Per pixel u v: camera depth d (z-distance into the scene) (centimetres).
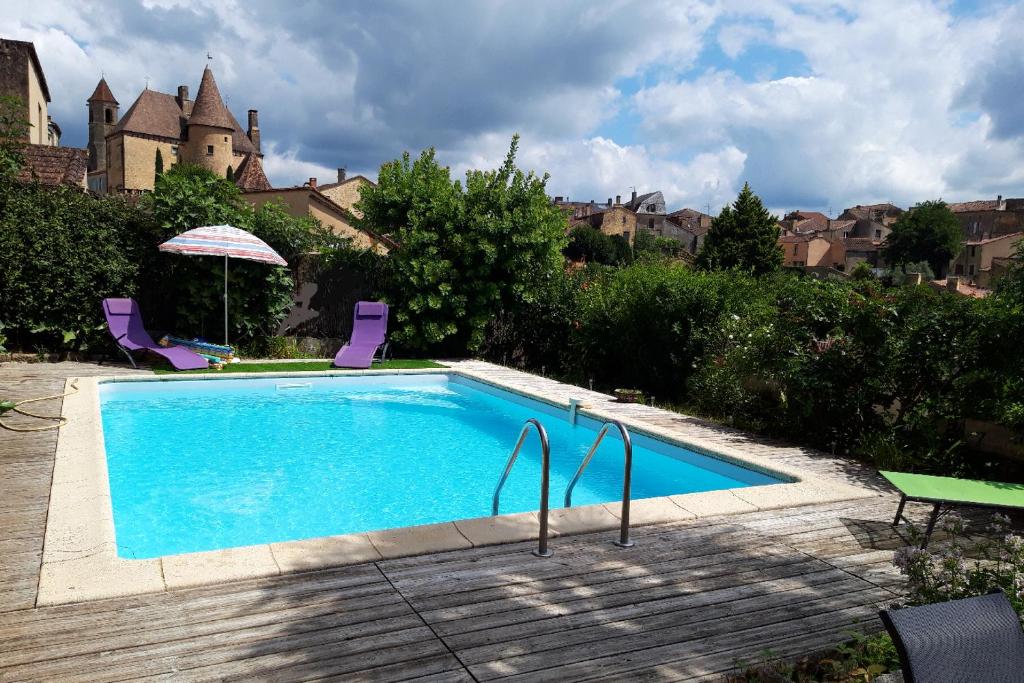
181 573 352
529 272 1420
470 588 354
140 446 793
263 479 694
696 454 730
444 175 1426
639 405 980
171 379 1043
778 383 789
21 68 2184
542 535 402
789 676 280
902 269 7481
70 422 706
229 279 1270
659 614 335
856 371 726
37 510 449
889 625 194
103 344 1200
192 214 1255
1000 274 679
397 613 325
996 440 646
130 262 1226
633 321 1159
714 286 1080
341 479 706
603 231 8231
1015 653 200
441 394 1162
